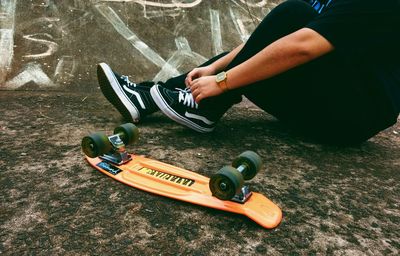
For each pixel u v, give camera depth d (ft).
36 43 9.36
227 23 11.53
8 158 5.01
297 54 4.92
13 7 9.63
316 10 5.92
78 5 10.19
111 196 4.19
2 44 9.06
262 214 3.85
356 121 5.71
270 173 5.06
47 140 5.76
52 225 3.61
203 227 3.72
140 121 6.89
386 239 3.76
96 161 4.91
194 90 5.97
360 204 4.42
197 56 10.55
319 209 4.22
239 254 3.36
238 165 4.12
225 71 6.07
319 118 6.00
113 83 6.40
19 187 4.26
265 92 6.09
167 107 6.07
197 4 11.43
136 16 10.56
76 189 4.29
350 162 5.71
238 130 6.91
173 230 3.64
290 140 6.53
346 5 4.70
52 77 9.00
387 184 5.03
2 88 8.54
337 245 3.59
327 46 4.82
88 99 8.35
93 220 3.72
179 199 4.12
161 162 4.95
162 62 10.12
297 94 5.89
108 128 6.50
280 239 3.61
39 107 7.52
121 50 9.94
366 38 4.76
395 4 4.67
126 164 4.85
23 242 3.35
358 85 5.35
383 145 6.79
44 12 9.83
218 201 4.02
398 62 5.37
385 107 5.42
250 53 5.73
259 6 12.48
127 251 3.31
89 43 9.77
